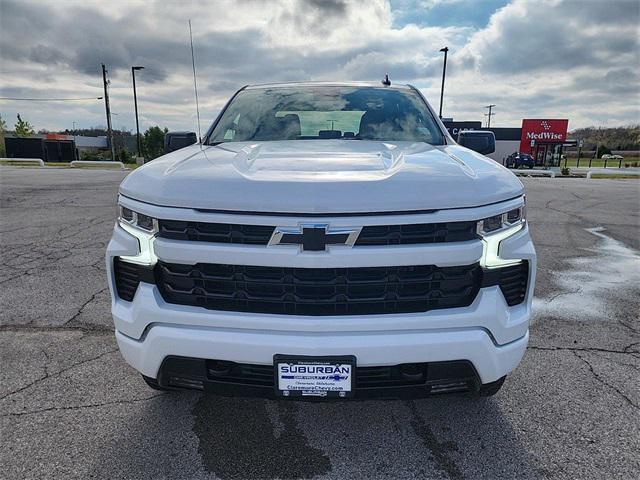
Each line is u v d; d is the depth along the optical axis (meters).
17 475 2.00
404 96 3.39
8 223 7.55
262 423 2.38
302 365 1.81
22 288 4.40
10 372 2.87
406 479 2.00
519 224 1.99
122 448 2.18
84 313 3.80
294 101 3.29
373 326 1.80
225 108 3.39
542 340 3.36
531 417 2.42
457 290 1.86
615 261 5.58
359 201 1.74
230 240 1.79
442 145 2.76
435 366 1.86
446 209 1.78
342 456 2.14
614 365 2.98
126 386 2.72
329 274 1.79
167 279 1.91
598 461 2.09
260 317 1.83
